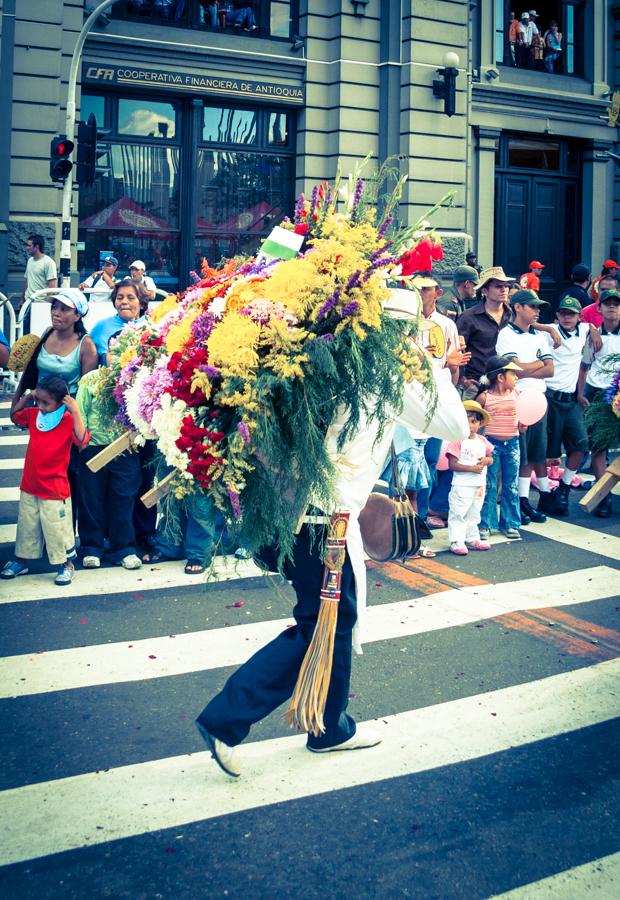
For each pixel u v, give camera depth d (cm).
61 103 1639
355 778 377
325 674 352
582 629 553
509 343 798
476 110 2050
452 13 1889
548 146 2208
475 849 330
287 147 1900
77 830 338
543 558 707
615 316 881
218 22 1784
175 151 1816
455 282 1091
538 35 2166
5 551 683
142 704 442
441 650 516
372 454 362
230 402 323
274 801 359
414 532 382
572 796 366
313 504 353
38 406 615
